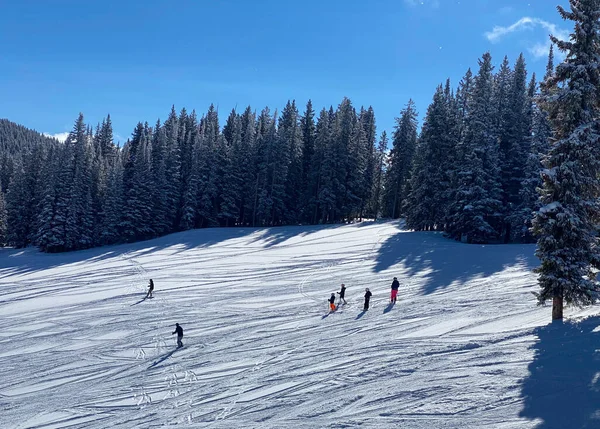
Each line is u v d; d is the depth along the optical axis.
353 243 44.84
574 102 16.44
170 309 25.94
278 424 11.98
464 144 43.59
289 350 18.17
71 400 15.14
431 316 20.78
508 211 44.75
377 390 13.30
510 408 11.27
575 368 12.88
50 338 21.81
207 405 13.84
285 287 29.92
